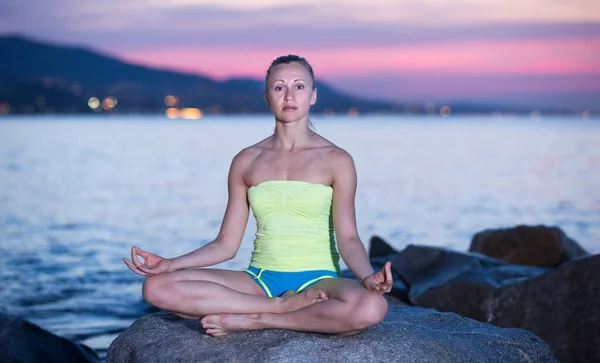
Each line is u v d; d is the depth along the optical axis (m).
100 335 8.48
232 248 4.71
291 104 4.59
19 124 110.19
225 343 4.21
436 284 6.97
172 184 25.39
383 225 17.22
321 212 4.54
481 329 4.71
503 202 21.00
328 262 4.54
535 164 33.09
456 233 16.23
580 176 27.78
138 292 10.50
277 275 4.48
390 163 33.75
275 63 4.70
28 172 29.31
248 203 4.77
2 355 6.16
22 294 10.39
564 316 6.56
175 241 14.88
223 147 46.53
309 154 4.61
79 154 39.72
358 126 108.94
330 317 4.09
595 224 17.20
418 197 22.05
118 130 82.50
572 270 6.61
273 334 4.24
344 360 3.95
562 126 113.69
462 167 31.69
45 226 16.58
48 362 6.45
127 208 19.58
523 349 4.49
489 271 7.06
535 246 8.25
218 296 4.27
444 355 4.14
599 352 6.43
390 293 7.29
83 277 11.47
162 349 4.27
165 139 58.00
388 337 4.21
